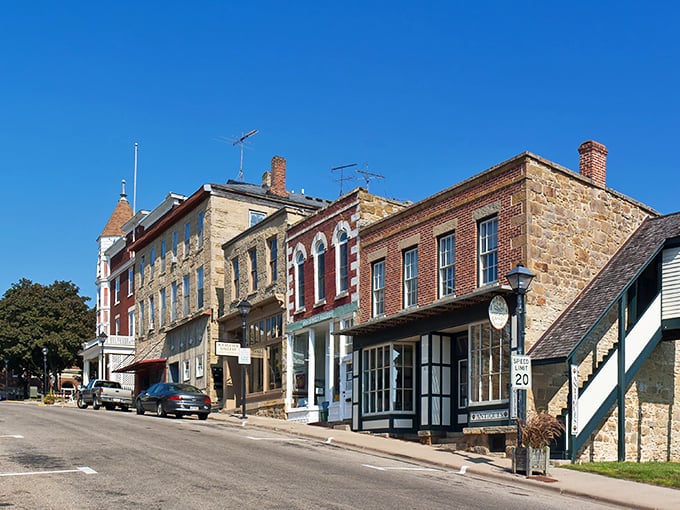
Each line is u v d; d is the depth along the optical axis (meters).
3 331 69.62
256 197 40.81
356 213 27.58
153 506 11.09
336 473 15.27
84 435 20.61
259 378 34.41
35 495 11.71
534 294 20.17
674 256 21.53
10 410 33.19
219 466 15.34
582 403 19.22
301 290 31.27
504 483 15.67
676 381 22.67
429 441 22.33
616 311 21.20
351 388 27.12
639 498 13.86
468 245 22.16
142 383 49.09
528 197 20.50
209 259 39.50
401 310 24.66
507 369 20.00
